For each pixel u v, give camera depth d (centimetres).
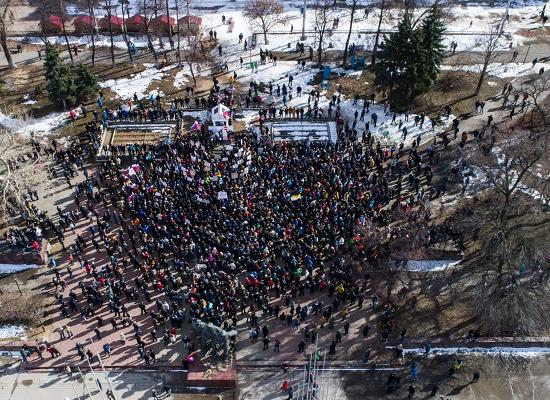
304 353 4697
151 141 6525
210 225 5256
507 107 6831
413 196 5781
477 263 5138
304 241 5184
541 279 4650
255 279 4912
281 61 7644
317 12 8369
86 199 5916
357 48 7844
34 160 6169
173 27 8175
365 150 6269
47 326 4909
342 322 4888
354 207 5441
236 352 4709
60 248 5509
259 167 5881
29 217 5659
